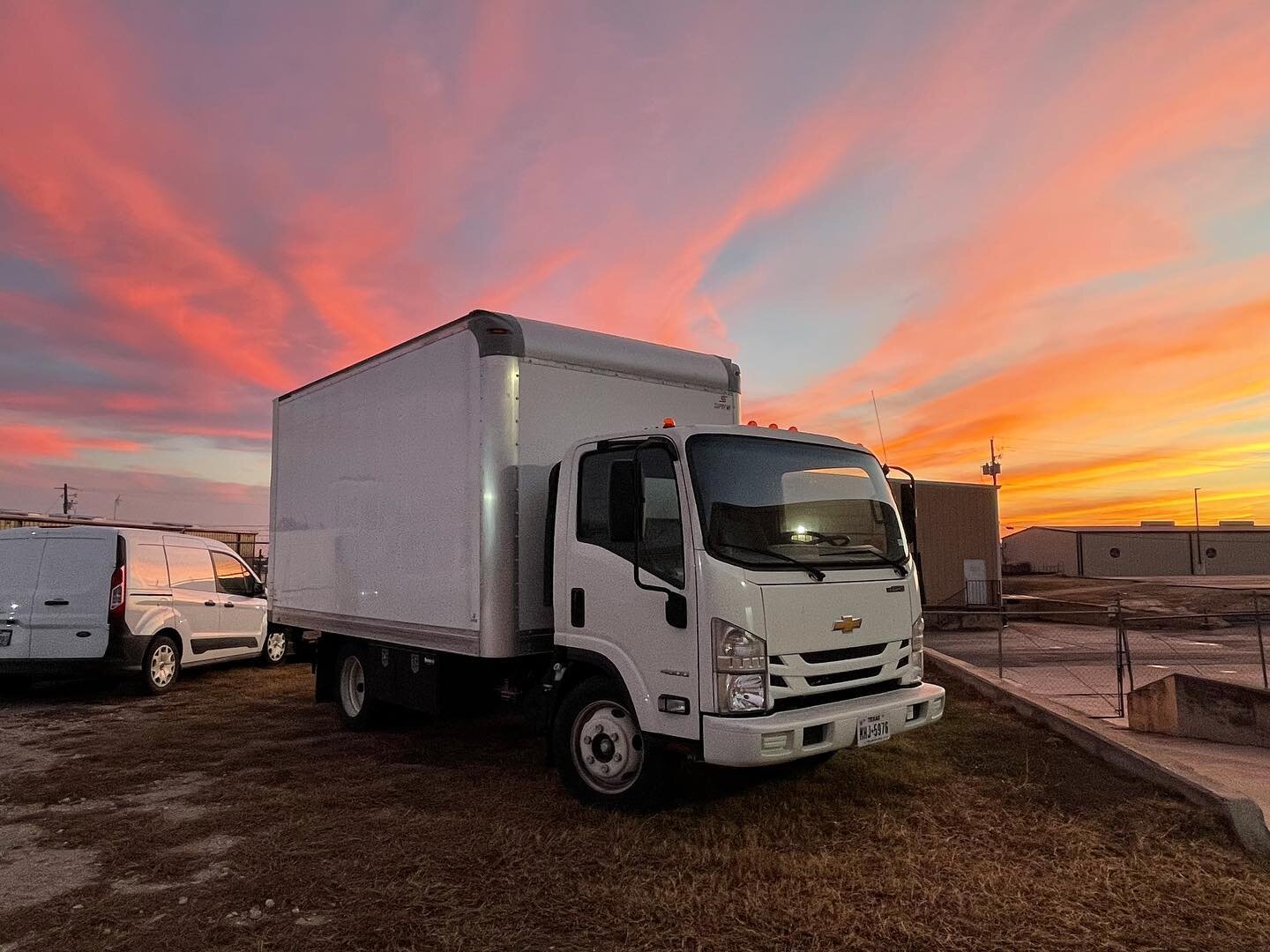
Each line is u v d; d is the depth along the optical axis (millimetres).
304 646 8297
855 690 4969
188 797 5672
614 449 5078
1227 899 3838
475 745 7039
